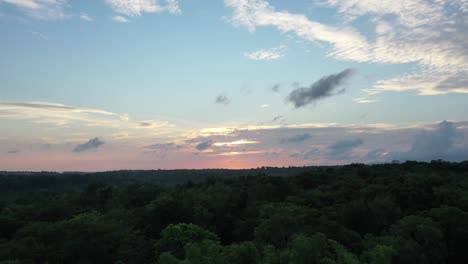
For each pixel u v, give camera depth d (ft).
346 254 155.94
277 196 328.08
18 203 305.53
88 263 179.42
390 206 238.89
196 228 211.82
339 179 374.43
